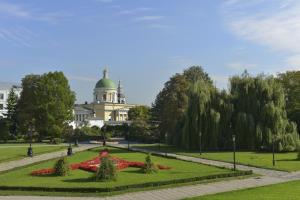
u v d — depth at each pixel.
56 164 41.03
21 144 104.56
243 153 72.19
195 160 59.25
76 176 40.22
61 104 117.06
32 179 38.12
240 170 45.22
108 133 145.88
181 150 80.69
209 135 79.44
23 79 119.88
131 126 133.75
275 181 39.34
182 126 85.00
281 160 59.00
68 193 31.81
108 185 34.28
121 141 129.88
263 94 80.12
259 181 39.28
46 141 120.69
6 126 120.25
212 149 79.19
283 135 75.50
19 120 118.00
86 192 32.28
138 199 30.22
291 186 35.50
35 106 115.88
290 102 97.44
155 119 136.00
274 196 29.97
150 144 109.31
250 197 29.66
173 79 120.38
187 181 37.62
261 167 49.97
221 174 40.94
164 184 35.97
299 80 99.88
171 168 47.88
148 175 41.41
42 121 116.44
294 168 48.94
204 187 35.62
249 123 77.69
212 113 79.31
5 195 30.98
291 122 79.19
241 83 82.62
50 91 116.75
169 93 117.69
